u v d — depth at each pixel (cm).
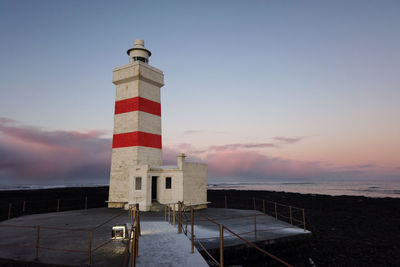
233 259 1052
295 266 1220
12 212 3105
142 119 2517
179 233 1086
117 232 1060
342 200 4856
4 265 837
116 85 2698
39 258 850
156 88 2767
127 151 2469
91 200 5050
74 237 1150
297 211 3281
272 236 1221
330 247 1614
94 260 820
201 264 713
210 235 1214
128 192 2391
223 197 5725
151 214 1886
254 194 6588
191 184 2309
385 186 13150
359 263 1341
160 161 2672
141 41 2864
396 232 2067
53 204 4159
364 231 2094
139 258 763
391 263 1345
